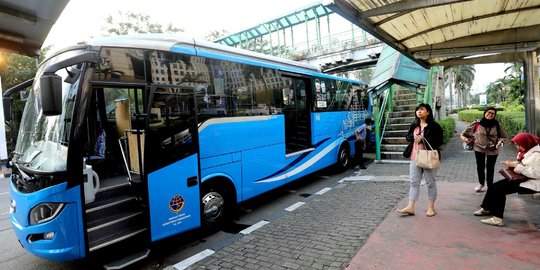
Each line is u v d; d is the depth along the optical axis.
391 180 7.48
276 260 3.81
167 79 4.43
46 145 3.68
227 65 5.43
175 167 4.29
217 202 5.12
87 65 3.65
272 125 6.40
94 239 3.66
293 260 3.77
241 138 5.58
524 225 4.21
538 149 4.02
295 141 7.49
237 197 5.48
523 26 5.76
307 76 7.76
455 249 3.65
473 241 3.82
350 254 3.78
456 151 10.91
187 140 4.46
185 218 4.43
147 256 3.91
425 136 4.71
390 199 5.91
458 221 4.50
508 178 4.13
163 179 4.15
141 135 4.58
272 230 4.87
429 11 4.90
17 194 3.66
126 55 4.02
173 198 4.27
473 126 5.95
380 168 9.27
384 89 10.09
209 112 4.99
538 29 5.70
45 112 3.12
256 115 5.96
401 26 5.46
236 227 5.26
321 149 8.27
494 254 3.47
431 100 12.65
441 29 5.73
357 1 4.23
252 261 3.85
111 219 3.92
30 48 7.03
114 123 5.73
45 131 3.78
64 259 3.41
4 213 7.00
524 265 3.21
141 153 4.54
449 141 13.55
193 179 4.53
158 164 4.10
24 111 4.44
